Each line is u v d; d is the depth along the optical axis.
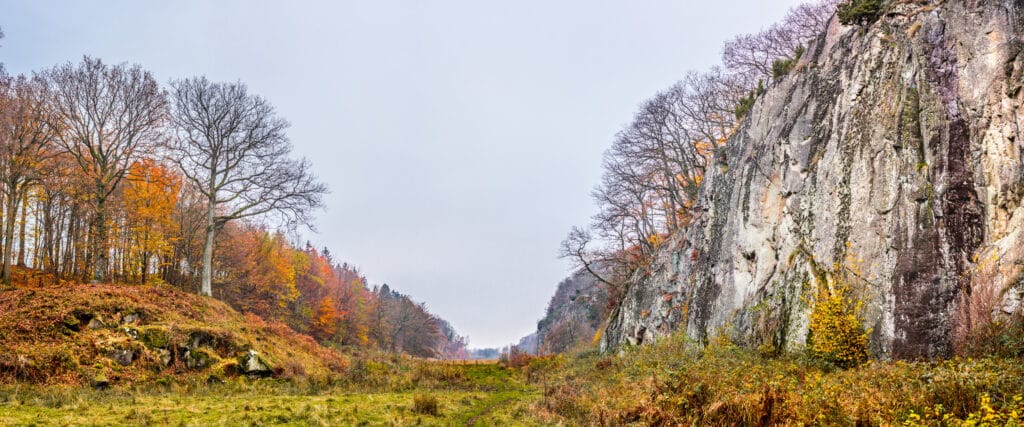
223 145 31.84
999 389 9.26
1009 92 15.30
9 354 15.13
